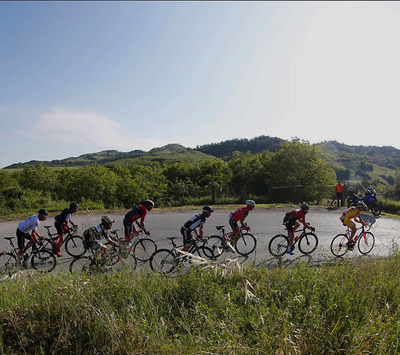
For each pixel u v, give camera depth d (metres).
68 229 7.86
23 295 4.09
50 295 4.05
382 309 3.93
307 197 21.31
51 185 19.52
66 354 3.27
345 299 4.02
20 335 3.37
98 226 6.39
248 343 3.28
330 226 11.98
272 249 8.00
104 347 3.24
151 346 3.21
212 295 4.20
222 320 3.52
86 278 4.73
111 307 3.79
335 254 8.22
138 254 7.45
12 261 7.18
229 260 3.85
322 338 3.33
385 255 8.28
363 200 15.09
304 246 8.87
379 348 3.09
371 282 4.78
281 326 3.39
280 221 12.52
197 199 19.55
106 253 5.88
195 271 4.71
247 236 8.92
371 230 11.47
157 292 4.40
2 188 16.19
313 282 4.47
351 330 3.34
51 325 3.60
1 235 10.09
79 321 3.56
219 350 3.02
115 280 4.52
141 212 7.22
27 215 13.36
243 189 22.34
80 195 18.44
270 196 20.36
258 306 3.83
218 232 10.26
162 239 9.45
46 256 6.91
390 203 17.12
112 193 19.27
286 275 4.87
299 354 2.97
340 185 17.33
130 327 3.38
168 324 3.68
